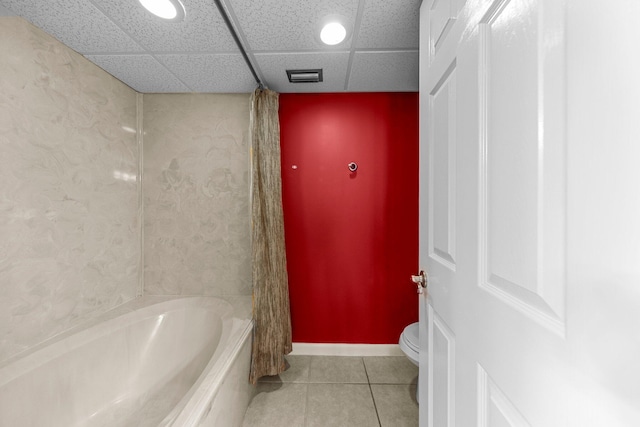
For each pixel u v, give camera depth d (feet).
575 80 1.09
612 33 0.93
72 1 3.31
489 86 1.76
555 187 1.21
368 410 4.70
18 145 3.63
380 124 6.00
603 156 0.97
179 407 2.77
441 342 2.62
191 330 5.34
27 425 3.41
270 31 3.95
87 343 4.20
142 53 4.48
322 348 6.18
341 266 6.12
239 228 6.11
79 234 4.56
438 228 2.71
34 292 3.86
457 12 2.22
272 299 5.18
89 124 4.73
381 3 3.41
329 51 4.47
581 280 1.06
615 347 0.93
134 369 4.79
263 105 5.38
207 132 6.07
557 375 1.18
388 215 6.05
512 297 1.54
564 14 1.14
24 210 3.72
